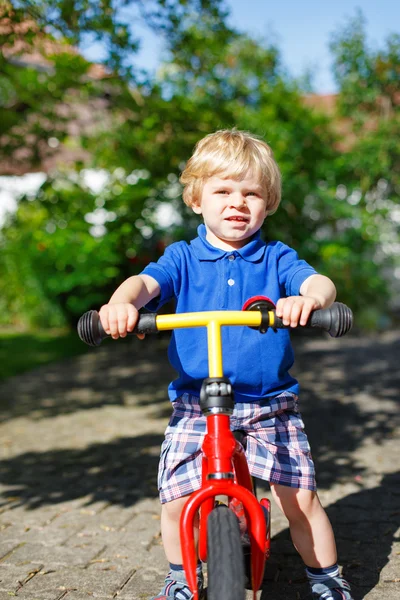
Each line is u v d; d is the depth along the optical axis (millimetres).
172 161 8305
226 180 2184
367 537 3027
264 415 2189
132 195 10062
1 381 7812
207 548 1665
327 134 13266
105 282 11195
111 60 6086
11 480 4109
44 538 3145
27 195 8969
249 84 12938
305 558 2205
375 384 7219
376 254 13070
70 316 12828
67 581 2664
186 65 7070
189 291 2256
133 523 3322
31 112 7285
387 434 5055
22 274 12625
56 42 5816
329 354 9594
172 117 7441
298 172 12289
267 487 3797
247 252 2254
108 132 8750
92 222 10828
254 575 1792
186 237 10766
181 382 2254
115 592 2561
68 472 4254
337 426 5355
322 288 2000
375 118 13641
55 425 5629
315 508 2166
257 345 2176
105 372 8367
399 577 2607
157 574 2723
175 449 2182
